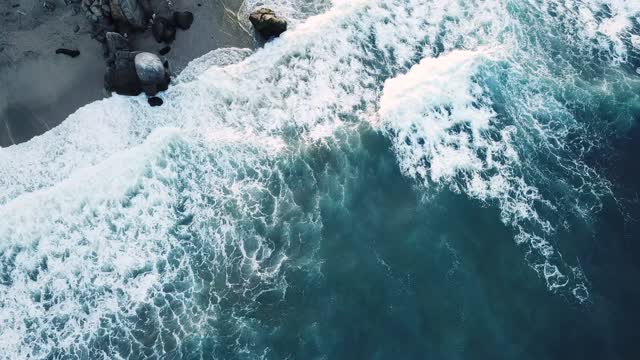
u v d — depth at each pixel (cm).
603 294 2422
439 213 2611
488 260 2494
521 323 2359
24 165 2688
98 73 2898
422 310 2384
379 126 2812
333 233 2567
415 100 2853
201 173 2697
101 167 2656
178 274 2486
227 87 2888
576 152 2789
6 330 2386
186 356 2297
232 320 2367
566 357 2292
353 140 2783
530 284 2439
